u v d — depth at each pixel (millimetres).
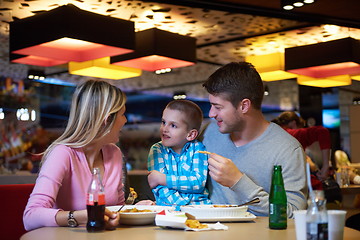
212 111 2246
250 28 7156
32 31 5469
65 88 12742
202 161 2301
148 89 13758
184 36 6680
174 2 5520
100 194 1629
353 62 6816
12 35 5684
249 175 2221
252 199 1931
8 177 4176
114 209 1905
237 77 2176
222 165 1928
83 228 1706
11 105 11531
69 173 1966
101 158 2160
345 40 6793
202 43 8172
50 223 1731
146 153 16406
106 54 5941
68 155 1955
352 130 8375
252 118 2230
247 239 1447
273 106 14625
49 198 1842
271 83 11586
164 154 2352
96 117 1973
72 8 5211
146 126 16609
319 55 7012
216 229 1646
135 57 6559
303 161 2184
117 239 1467
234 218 1798
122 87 13352
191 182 2213
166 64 7086
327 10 5695
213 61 9664
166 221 1656
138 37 6539
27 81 11859
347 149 11828
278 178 1681
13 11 6324
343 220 1383
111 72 7543
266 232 1588
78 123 1980
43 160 1986
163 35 6453
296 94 12984
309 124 10570
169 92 14461
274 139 2225
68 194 1978
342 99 12328
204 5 5609
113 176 2146
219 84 2188
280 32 7316
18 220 2619
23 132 10906
